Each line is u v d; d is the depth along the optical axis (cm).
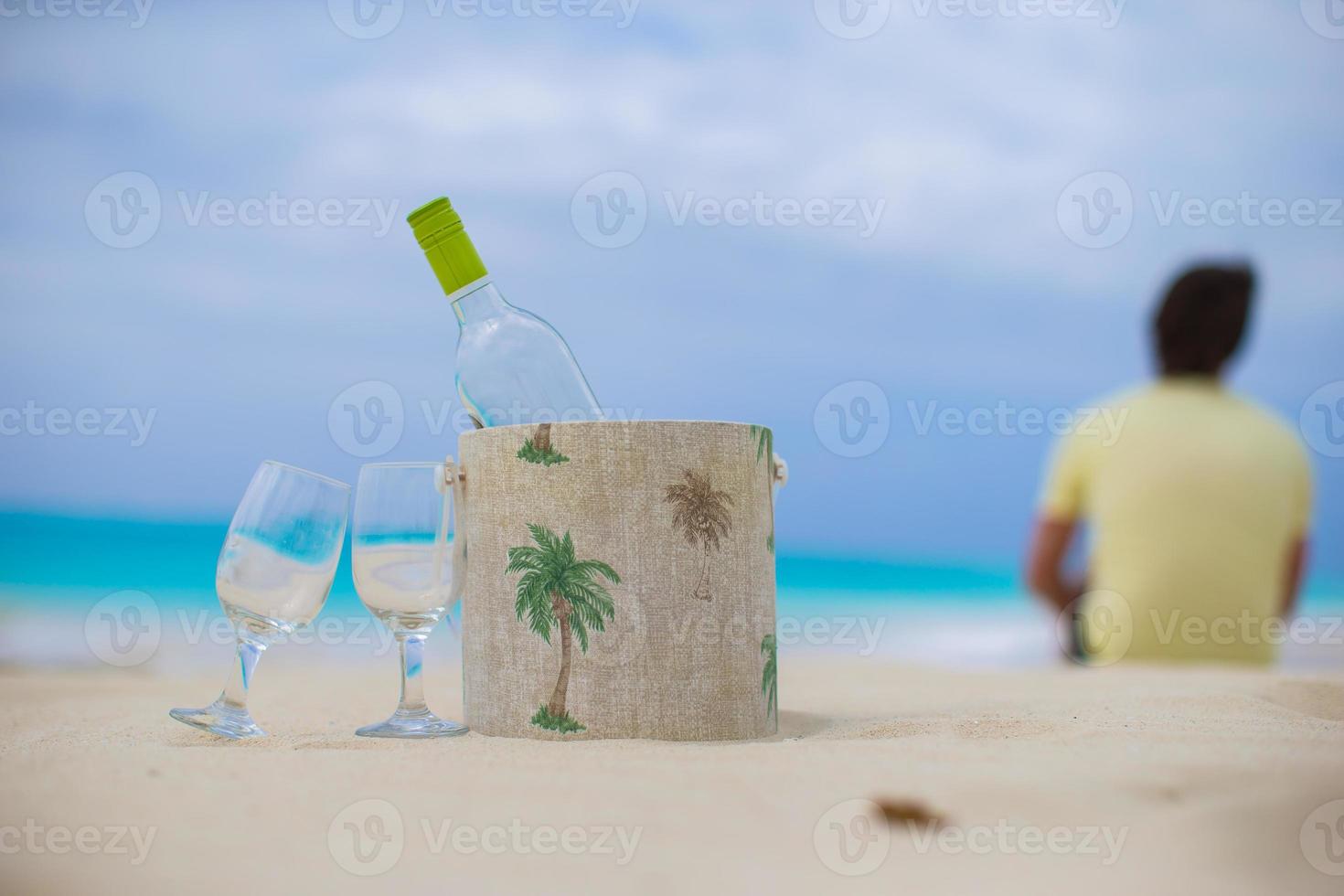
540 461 163
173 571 781
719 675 162
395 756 140
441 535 171
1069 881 91
